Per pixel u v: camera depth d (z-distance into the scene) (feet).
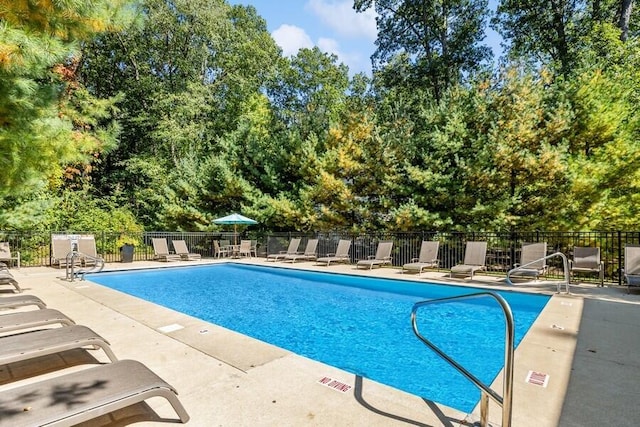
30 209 41.70
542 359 12.96
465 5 73.61
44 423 6.81
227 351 13.93
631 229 39.45
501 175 40.93
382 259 41.06
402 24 79.87
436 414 9.16
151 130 84.48
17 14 14.96
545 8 67.67
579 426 8.53
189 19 83.76
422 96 65.87
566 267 24.91
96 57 81.61
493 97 45.29
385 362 15.76
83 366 12.45
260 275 42.39
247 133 69.00
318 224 54.29
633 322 17.78
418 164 50.49
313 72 105.50
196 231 65.05
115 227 63.46
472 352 16.85
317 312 25.02
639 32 62.18
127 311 20.47
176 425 8.68
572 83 43.29
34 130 20.95
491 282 30.30
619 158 39.40
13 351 10.27
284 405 9.68
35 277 34.01
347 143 52.47
